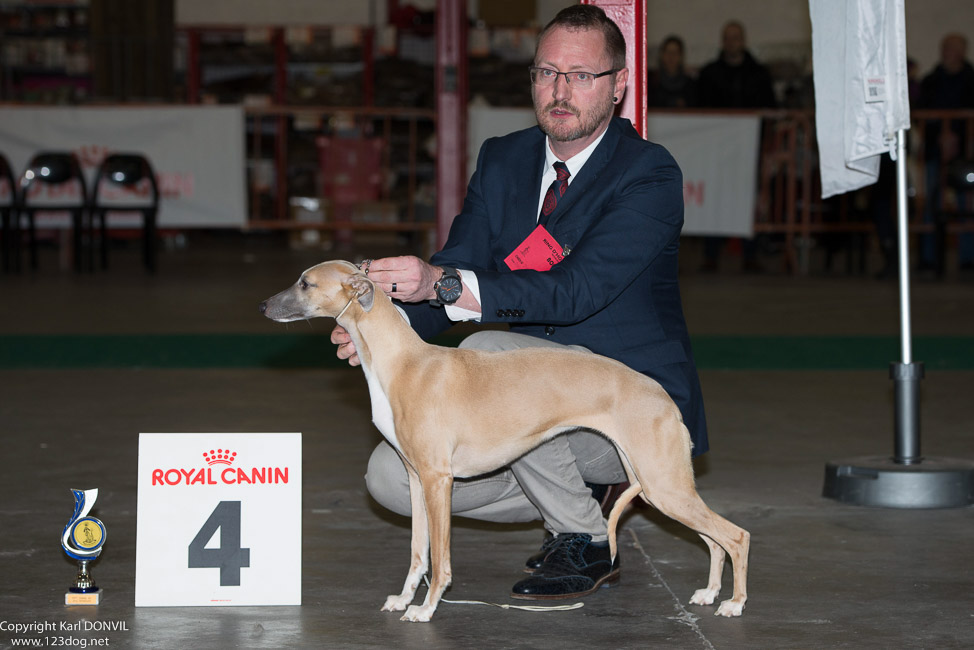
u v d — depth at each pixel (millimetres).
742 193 14633
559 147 3975
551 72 3838
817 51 5172
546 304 3648
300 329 10430
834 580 3963
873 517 4836
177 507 3680
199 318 10906
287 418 6707
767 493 5199
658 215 3828
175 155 14562
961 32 20203
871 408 7195
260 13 20766
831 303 12359
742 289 13805
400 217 16266
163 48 18516
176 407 7012
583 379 3434
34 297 12242
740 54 15531
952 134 15133
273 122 17312
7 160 14266
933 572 4055
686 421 3887
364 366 3500
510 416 3400
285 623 3500
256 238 21406
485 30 16828
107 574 3982
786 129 15250
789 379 8242
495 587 3908
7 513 4734
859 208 15555
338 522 4742
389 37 17797
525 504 4062
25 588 3818
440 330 4074
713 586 3707
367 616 3580
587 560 3871
